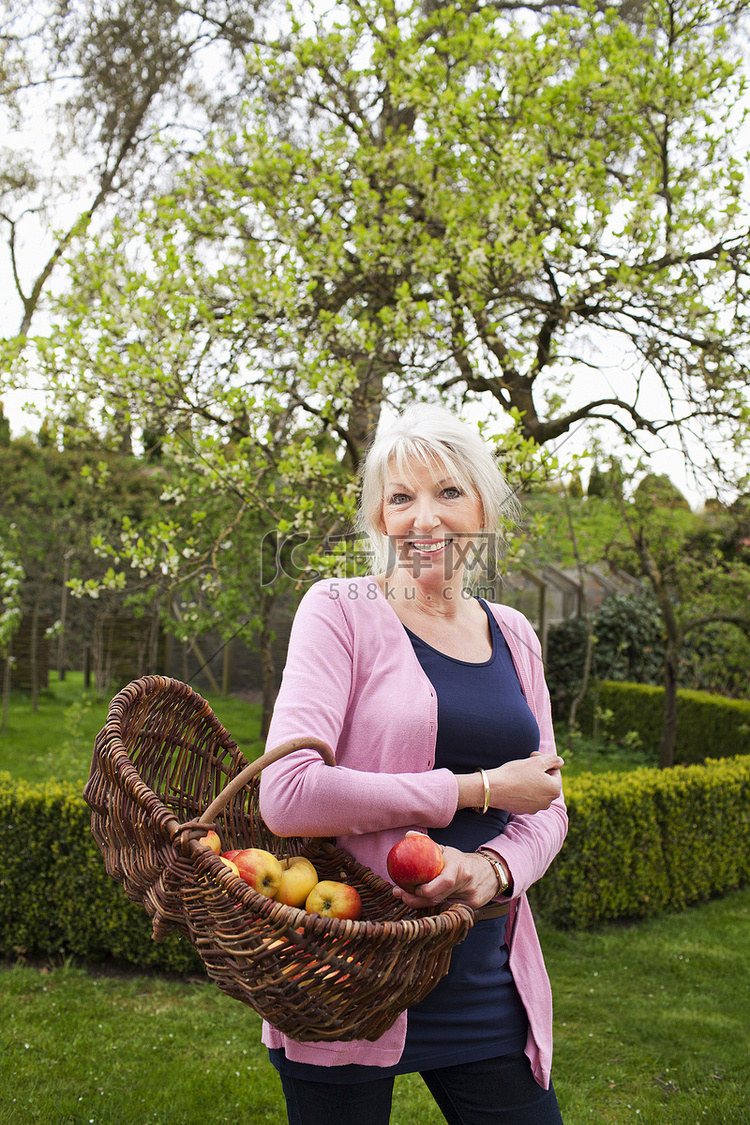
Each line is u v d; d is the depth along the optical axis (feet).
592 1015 10.23
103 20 22.07
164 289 11.67
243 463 11.02
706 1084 8.71
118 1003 10.15
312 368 11.10
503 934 4.14
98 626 29.48
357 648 4.03
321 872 4.01
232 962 2.99
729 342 12.67
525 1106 4.05
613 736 26.84
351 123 14.71
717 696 24.68
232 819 4.51
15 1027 9.31
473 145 12.55
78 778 14.96
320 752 3.55
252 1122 7.70
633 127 12.87
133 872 3.57
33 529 28.84
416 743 3.87
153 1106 7.88
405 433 4.26
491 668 4.33
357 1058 3.61
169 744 4.47
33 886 11.12
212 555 12.77
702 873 14.66
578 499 22.45
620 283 11.73
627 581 30.89
